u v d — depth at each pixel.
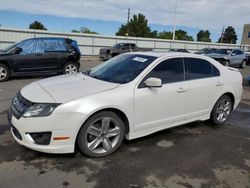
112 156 4.02
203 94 5.10
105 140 3.96
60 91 3.82
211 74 5.36
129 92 4.04
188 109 4.93
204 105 5.23
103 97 3.80
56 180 3.33
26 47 11.16
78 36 27.91
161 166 3.80
